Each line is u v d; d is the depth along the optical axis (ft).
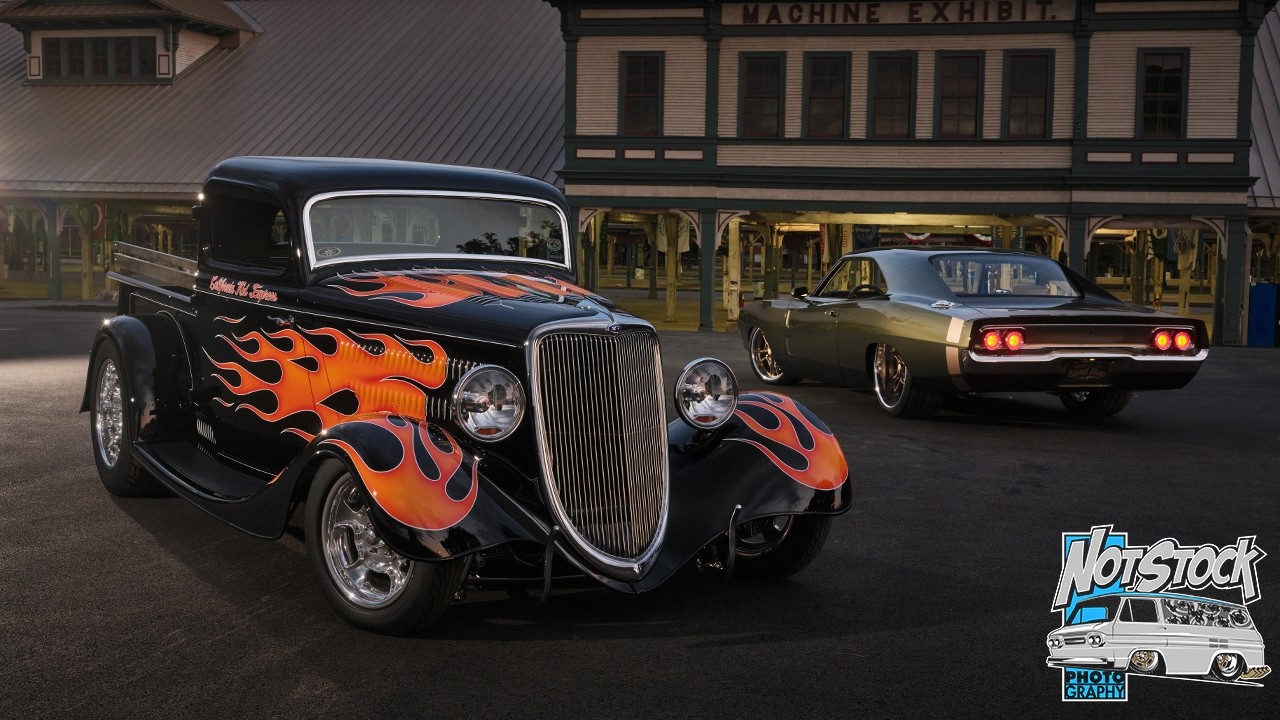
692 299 123.85
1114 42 71.15
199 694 11.42
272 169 17.98
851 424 31.42
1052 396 39.19
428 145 89.76
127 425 19.25
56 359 46.06
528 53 103.76
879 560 17.22
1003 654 13.03
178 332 20.13
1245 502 21.48
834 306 35.35
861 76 74.38
